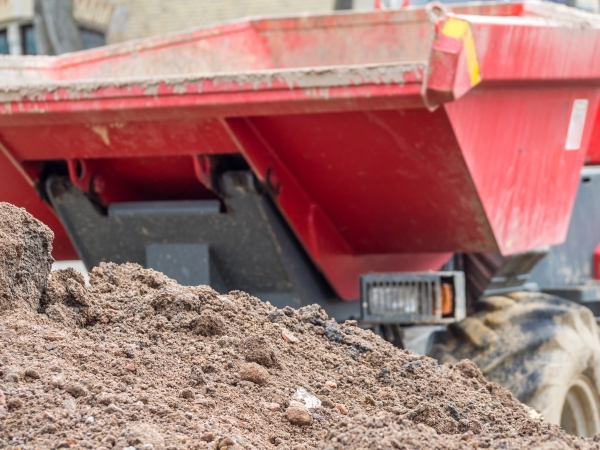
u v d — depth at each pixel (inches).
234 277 549.6
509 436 301.1
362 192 514.9
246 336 353.4
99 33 2180.1
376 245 556.7
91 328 335.6
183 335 341.7
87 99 482.3
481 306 584.4
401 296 525.7
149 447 244.2
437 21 414.6
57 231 630.5
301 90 439.8
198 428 268.2
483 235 523.2
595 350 561.9
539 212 572.1
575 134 588.7
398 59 666.2
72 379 278.4
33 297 328.8
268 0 2207.2
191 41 726.5
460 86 418.9
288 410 300.8
